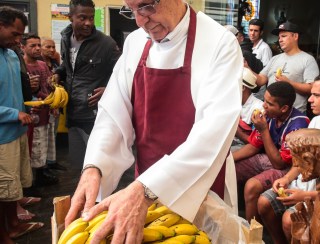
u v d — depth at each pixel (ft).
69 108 8.38
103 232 2.56
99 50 7.90
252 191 7.22
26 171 8.13
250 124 8.55
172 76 3.41
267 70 10.42
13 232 8.30
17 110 7.32
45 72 10.84
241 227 3.01
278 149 7.40
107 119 3.82
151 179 2.81
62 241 2.76
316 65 9.52
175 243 2.83
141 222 2.66
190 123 3.43
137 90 3.69
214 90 3.19
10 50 7.82
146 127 3.61
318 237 3.24
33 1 14.89
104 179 3.58
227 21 13.23
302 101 9.01
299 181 6.52
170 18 3.24
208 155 2.97
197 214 3.34
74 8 7.68
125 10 3.44
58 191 11.12
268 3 15.55
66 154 14.67
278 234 6.92
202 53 3.38
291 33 9.62
